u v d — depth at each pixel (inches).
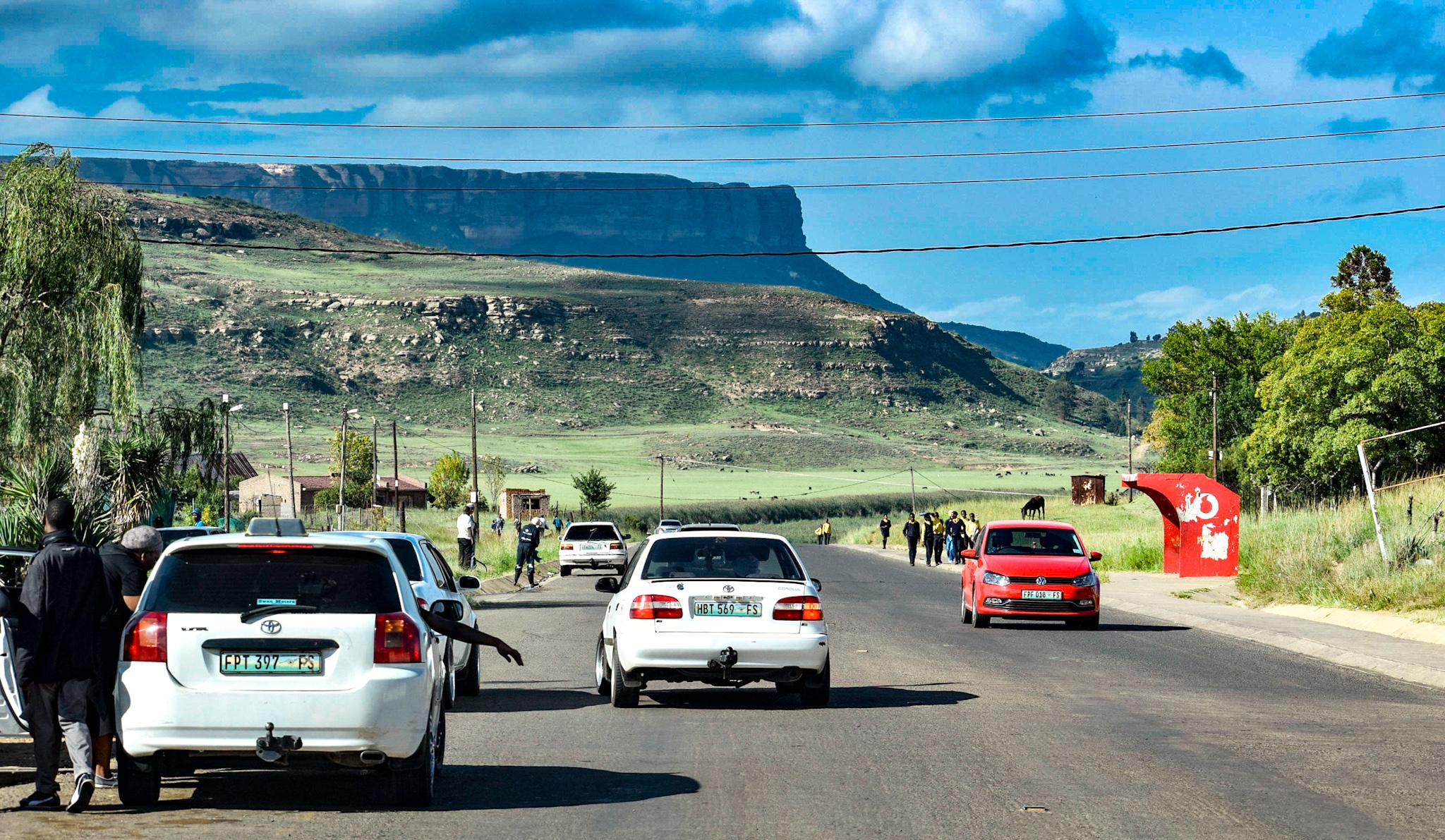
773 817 501.7
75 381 1769.2
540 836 472.1
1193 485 2213.3
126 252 1903.3
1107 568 2561.5
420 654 513.3
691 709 834.2
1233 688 933.2
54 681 516.1
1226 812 508.4
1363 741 689.6
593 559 2861.7
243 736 493.0
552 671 1067.9
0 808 523.2
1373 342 3631.9
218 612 502.3
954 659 1135.0
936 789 557.3
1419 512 1918.1
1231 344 5349.4
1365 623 1381.6
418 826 489.1
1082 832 475.8
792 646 807.7
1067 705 835.4
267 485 6801.2
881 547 4832.7
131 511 1544.0
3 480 1275.8
